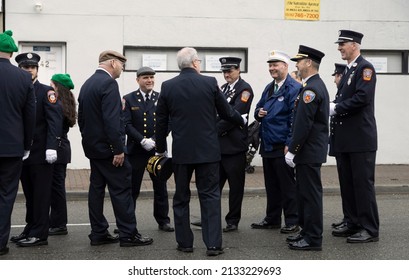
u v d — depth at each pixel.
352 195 8.31
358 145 7.94
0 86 7.10
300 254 7.41
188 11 14.23
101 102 7.58
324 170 14.38
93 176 7.84
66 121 8.34
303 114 7.33
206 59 14.39
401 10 14.81
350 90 8.01
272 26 14.48
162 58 14.27
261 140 8.84
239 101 8.67
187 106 7.28
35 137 7.78
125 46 14.09
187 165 7.36
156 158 7.71
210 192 7.35
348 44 8.06
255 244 7.96
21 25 13.73
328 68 14.67
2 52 7.23
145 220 9.65
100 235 7.84
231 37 14.38
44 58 13.92
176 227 7.51
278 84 8.75
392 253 7.45
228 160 8.72
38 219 7.82
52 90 7.88
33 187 7.81
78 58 13.94
